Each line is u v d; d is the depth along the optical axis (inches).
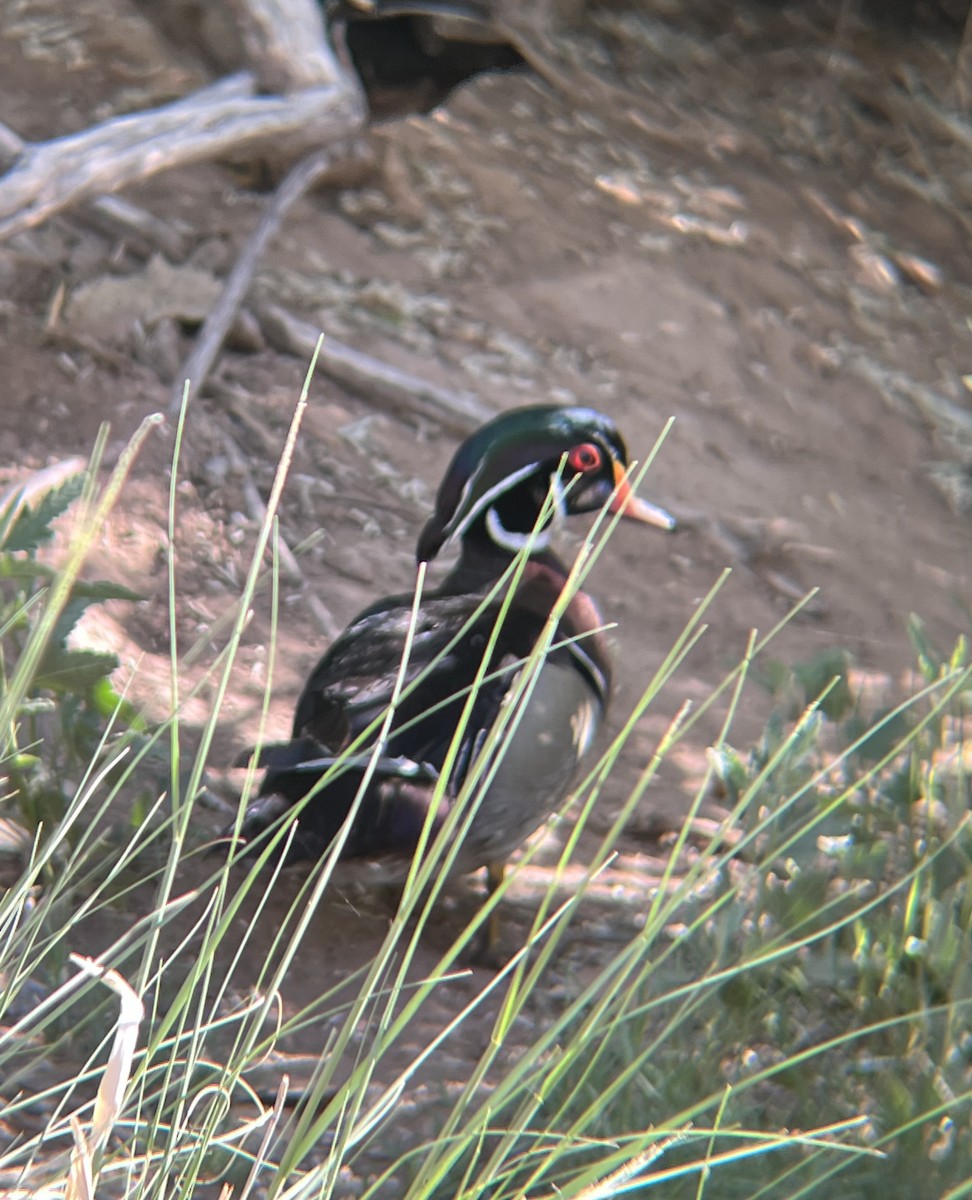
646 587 427.8
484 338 505.7
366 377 467.8
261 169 537.0
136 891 262.2
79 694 239.8
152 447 408.8
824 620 426.9
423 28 511.5
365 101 481.4
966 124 650.2
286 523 414.9
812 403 516.4
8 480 376.2
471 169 578.6
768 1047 235.3
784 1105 221.3
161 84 557.3
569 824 317.4
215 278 470.3
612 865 303.7
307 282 506.6
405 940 269.9
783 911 241.4
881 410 517.0
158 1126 181.5
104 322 446.9
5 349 426.6
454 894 285.4
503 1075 229.9
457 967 265.4
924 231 605.6
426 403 466.9
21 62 554.9
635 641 403.5
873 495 482.9
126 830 261.4
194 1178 155.9
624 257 556.1
